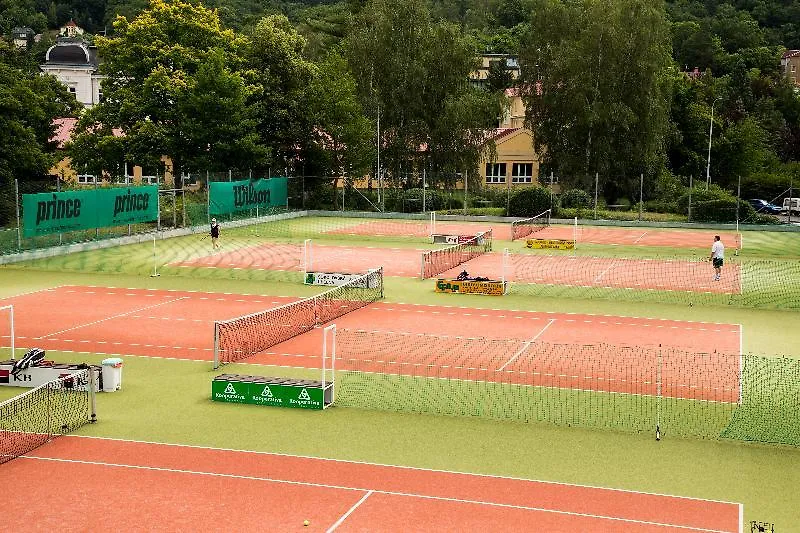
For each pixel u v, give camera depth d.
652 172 77.50
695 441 18.64
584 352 26.67
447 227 64.56
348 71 75.06
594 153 76.44
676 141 87.62
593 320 31.83
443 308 33.72
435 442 18.42
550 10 80.69
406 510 14.79
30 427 19.00
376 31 78.25
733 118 101.62
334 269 43.19
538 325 30.77
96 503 14.97
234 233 58.28
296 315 31.66
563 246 52.84
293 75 70.94
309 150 71.38
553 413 20.53
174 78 62.97
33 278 39.31
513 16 158.75
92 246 48.50
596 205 69.56
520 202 70.31
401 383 23.03
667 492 15.76
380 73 78.31
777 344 28.05
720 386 22.92
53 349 26.19
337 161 72.50
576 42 78.12
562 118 78.62
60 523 14.16
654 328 30.52
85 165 64.94
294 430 19.16
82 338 27.66
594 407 21.02
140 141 62.38
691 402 21.47
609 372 24.28
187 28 67.25
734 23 147.50
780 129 103.12
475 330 29.72
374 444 18.25
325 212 71.75
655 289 38.72
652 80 75.31
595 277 41.88
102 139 62.75
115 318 30.86
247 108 65.81
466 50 79.31
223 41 68.25
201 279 40.03
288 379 21.56
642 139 76.19
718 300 36.25
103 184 55.22
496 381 23.30
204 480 16.06
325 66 71.44
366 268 43.66
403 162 79.00
